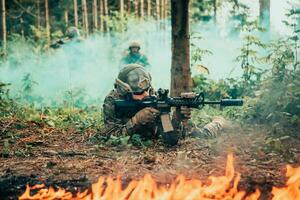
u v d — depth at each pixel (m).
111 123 6.88
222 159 5.68
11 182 4.84
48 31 20.06
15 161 5.82
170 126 6.36
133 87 6.66
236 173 5.04
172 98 6.53
